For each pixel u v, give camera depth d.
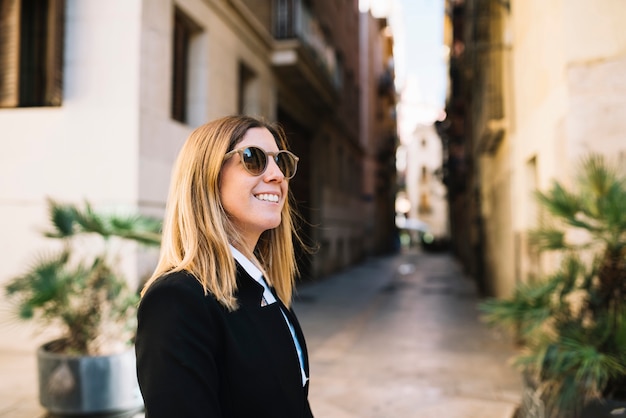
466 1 12.94
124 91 5.90
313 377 5.20
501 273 8.95
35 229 5.50
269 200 1.29
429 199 62.16
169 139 6.55
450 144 22.06
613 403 2.61
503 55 7.74
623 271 3.10
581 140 4.06
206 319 1.03
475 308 9.99
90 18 6.02
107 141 5.90
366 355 6.15
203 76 7.59
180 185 1.23
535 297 3.30
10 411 3.91
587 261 3.84
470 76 13.05
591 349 2.77
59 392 3.50
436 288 13.76
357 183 24.12
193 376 0.96
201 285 1.07
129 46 5.92
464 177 19.12
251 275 1.21
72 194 5.94
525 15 6.08
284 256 1.63
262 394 1.07
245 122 1.30
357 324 8.30
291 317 1.40
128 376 3.63
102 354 3.85
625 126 3.99
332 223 17.72
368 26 30.06
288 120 12.91
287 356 1.16
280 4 10.93
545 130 5.02
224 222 1.22
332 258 17.78
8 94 6.06
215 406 0.98
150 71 6.14
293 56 10.64
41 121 6.08
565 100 4.18
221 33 8.20
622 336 2.78
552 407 2.89
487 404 4.30
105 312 4.09
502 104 7.91
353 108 22.25
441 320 8.66
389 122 38.84
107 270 4.18
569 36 4.16
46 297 3.73
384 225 35.84
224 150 1.22
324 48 14.48
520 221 6.68
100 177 5.89
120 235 4.16
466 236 18.23
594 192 3.24
